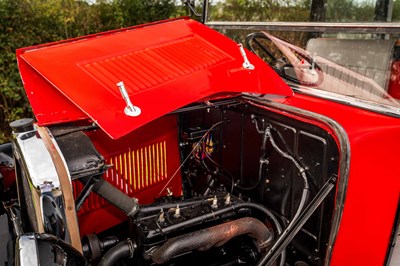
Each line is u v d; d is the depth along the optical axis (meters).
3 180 1.86
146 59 1.75
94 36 1.91
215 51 1.90
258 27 2.24
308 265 1.64
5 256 1.45
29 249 1.14
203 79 1.67
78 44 1.80
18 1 4.95
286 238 1.48
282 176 1.67
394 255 1.69
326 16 1.88
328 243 1.49
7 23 4.89
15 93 5.10
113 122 1.38
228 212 1.61
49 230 1.26
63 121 1.49
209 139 2.06
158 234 1.46
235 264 1.66
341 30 1.81
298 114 1.55
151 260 1.46
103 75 1.59
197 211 1.59
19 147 1.34
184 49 1.88
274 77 1.88
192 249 1.42
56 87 1.48
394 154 1.49
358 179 1.45
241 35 2.36
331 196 1.48
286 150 1.63
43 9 5.20
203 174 2.16
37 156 1.29
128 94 1.50
